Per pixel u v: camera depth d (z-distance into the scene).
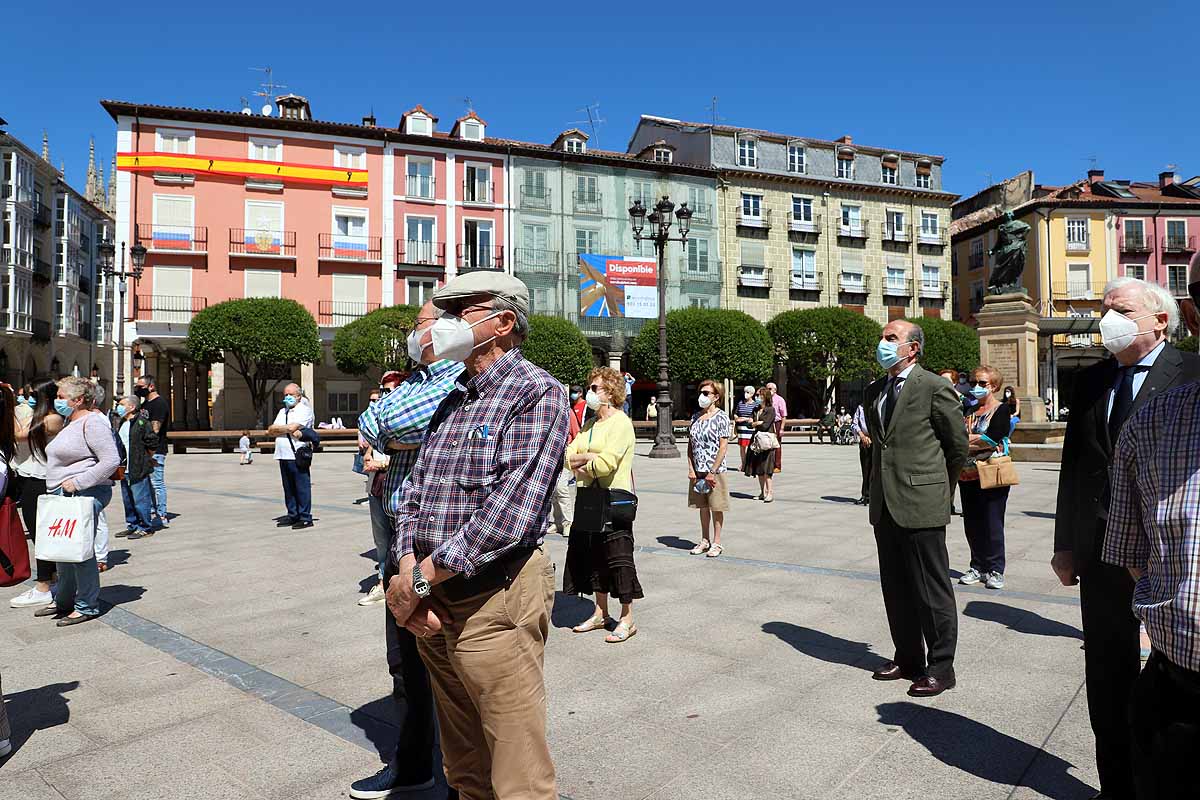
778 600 5.30
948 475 3.69
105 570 6.52
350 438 24.64
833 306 40.69
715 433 6.78
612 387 4.55
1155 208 41.94
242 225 33.50
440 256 35.94
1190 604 1.45
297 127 34.03
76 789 2.77
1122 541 1.77
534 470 2.01
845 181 42.44
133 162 31.98
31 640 4.60
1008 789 2.69
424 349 2.46
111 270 22.70
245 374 31.22
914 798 2.63
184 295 32.84
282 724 3.34
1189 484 1.49
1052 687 3.65
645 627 4.72
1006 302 17.08
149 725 3.34
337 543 7.79
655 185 39.59
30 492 6.32
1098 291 41.50
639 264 38.38
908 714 3.35
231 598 5.57
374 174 35.22
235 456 21.34
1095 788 2.69
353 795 2.72
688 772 2.85
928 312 44.41
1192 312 1.64
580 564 4.59
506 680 2.01
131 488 8.27
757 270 41.19
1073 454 2.82
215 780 2.84
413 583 1.97
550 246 37.78
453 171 36.28
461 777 2.27
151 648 4.42
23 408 7.46
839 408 37.34
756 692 3.64
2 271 34.94
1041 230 41.75
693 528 8.38
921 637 3.76
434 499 2.08
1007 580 5.89
